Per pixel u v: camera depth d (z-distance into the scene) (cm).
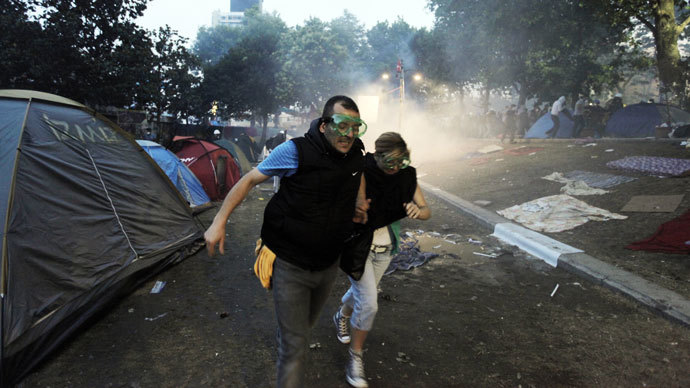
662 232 527
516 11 2286
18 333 269
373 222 243
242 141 2323
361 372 256
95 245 389
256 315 362
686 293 370
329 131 189
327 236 198
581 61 2472
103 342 312
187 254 527
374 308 244
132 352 297
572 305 379
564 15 2270
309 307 223
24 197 335
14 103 387
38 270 315
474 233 677
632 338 312
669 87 1744
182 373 270
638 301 370
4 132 360
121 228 434
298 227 195
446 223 754
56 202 366
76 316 323
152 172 527
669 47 1725
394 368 277
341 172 194
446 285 438
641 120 1539
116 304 383
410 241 598
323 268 207
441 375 270
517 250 572
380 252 259
